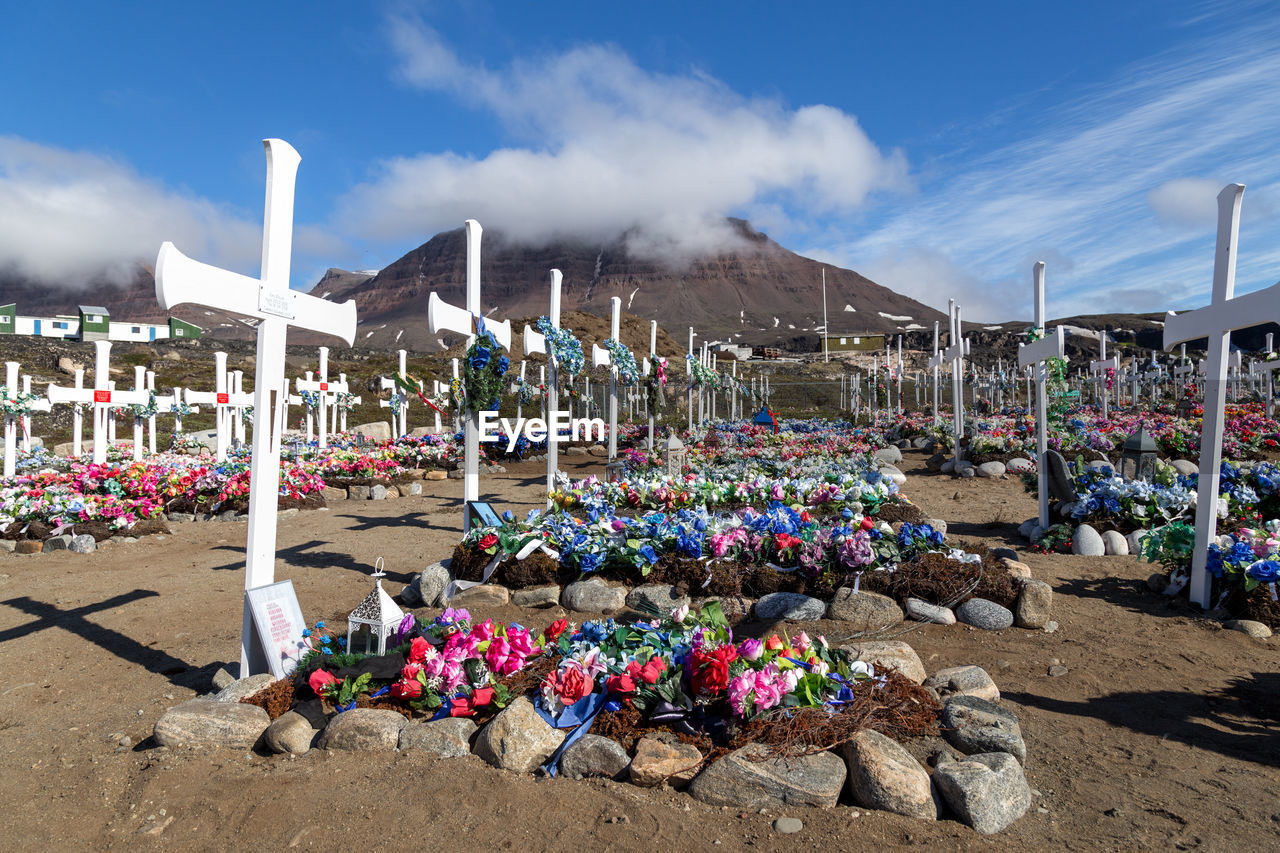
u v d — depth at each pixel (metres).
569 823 3.13
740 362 67.38
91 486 12.28
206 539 10.52
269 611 4.69
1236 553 5.85
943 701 4.07
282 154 4.87
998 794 3.12
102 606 7.04
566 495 9.53
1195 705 4.36
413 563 8.58
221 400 17.56
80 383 15.38
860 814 3.13
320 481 14.04
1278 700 4.41
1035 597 5.75
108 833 3.26
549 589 6.52
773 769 3.25
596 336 49.47
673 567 6.38
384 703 4.15
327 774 3.60
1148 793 3.39
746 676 3.58
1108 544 8.02
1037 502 11.84
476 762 3.64
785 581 6.16
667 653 4.04
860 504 8.66
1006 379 39.50
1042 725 4.12
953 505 11.98
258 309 4.73
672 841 2.98
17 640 6.07
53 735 4.31
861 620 5.79
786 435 23.00
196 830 3.24
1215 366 5.99
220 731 3.96
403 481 16.09
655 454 13.61
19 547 9.94
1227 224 5.84
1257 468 8.98
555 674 3.89
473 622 6.18
